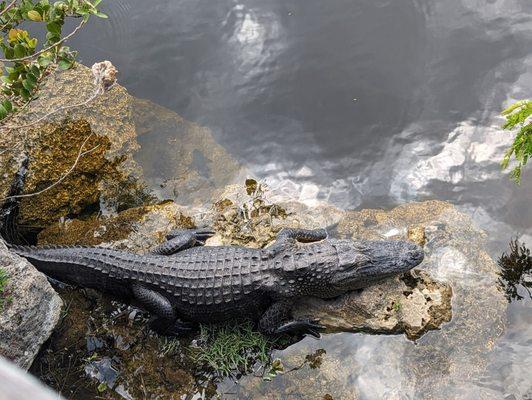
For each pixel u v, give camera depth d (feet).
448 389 20.43
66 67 20.74
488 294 21.12
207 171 22.86
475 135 22.89
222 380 20.61
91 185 22.27
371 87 23.49
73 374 20.58
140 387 20.51
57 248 21.17
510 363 20.56
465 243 21.65
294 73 23.76
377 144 22.94
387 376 20.57
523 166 22.53
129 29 24.47
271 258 20.93
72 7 20.38
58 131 22.26
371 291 20.93
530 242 21.76
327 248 20.97
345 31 24.20
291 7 24.57
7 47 20.42
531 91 23.17
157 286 20.85
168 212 21.99
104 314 21.16
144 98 23.59
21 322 20.03
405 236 21.76
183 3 24.76
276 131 23.20
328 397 20.42
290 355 20.81
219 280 20.79
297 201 22.35
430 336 20.81
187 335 21.04
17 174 21.80
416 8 24.36
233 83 23.77
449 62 23.67
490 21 24.09
